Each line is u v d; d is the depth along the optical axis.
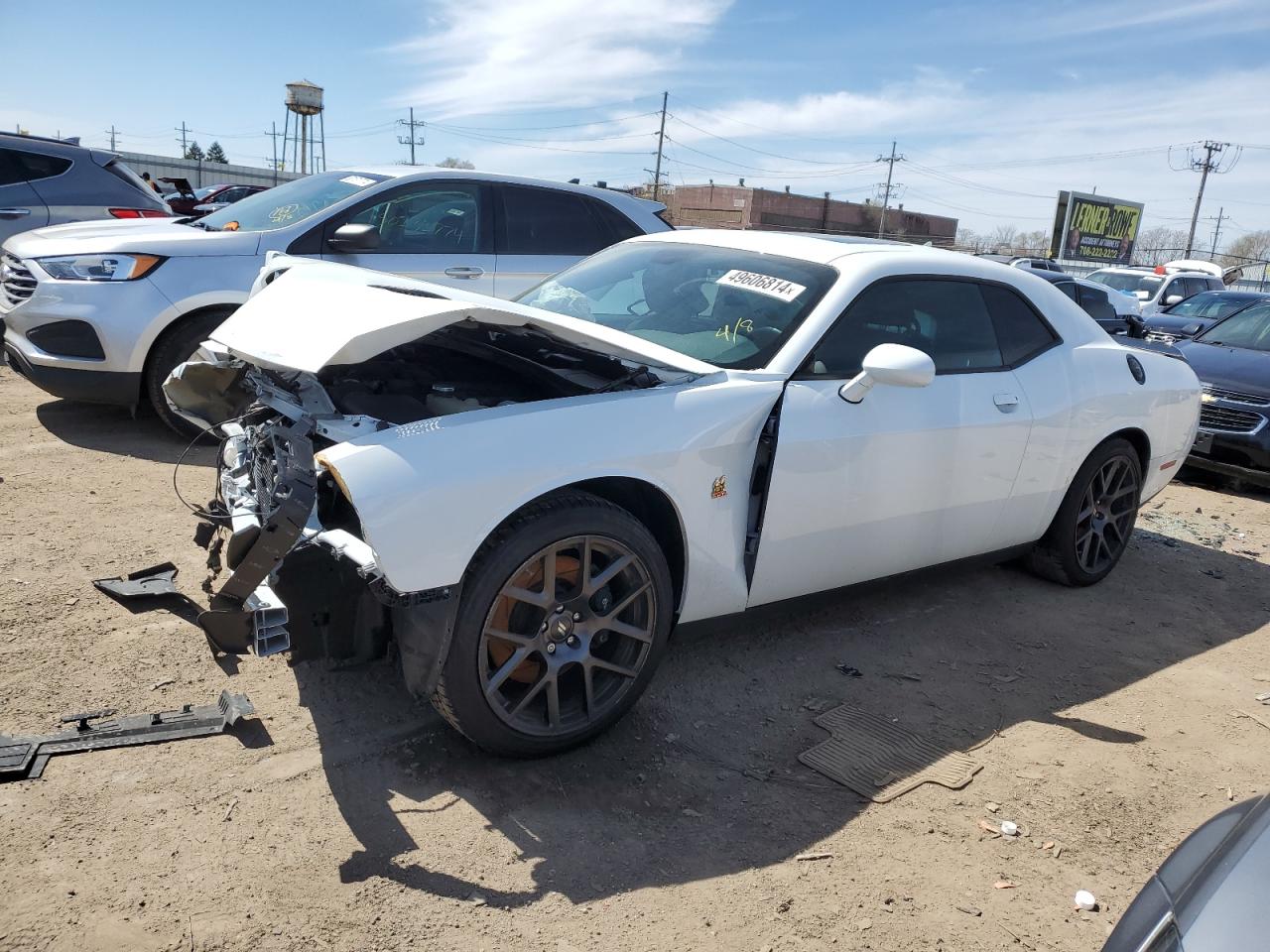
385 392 3.33
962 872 2.54
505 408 2.71
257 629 2.43
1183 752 3.27
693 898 2.34
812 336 3.33
